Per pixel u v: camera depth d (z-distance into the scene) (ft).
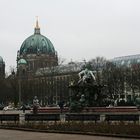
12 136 155.22
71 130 168.96
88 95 309.42
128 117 199.93
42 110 336.49
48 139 141.18
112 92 654.12
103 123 184.85
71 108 305.12
